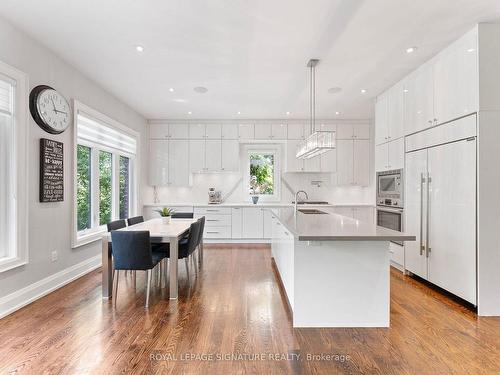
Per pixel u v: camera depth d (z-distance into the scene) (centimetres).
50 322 275
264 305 317
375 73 410
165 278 406
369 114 639
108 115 500
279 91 487
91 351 227
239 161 712
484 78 291
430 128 364
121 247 319
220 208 661
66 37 319
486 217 291
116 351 227
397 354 225
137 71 407
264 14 274
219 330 261
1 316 283
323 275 268
